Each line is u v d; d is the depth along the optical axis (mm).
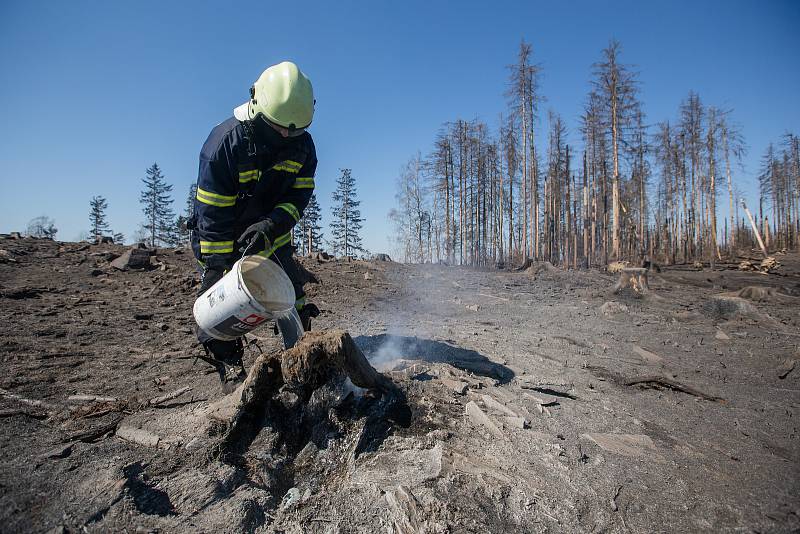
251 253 3094
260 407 2768
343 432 2666
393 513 2039
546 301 10188
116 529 1896
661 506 2156
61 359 4074
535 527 1996
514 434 2771
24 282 7418
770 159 50781
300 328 3182
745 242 58562
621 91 26234
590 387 3895
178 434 2709
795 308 9398
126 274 8781
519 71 29938
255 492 2207
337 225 49438
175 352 4488
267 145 2988
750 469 2541
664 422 3211
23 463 2324
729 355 5414
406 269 15492
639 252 33219
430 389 3244
